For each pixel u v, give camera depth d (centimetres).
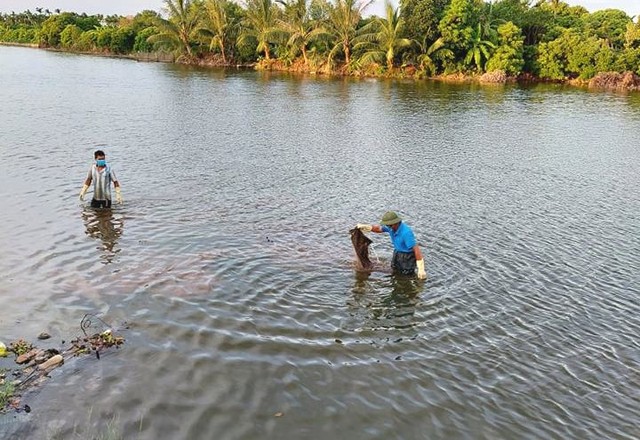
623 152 2645
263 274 1048
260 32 7681
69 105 3275
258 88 5000
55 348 762
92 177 1395
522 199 1761
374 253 1194
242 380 723
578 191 1898
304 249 1193
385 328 887
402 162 2242
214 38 7769
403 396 717
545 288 1080
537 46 7000
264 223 1362
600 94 5500
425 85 5925
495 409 705
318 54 7200
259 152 2280
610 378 790
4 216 1295
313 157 2245
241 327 853
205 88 4775
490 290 1052
